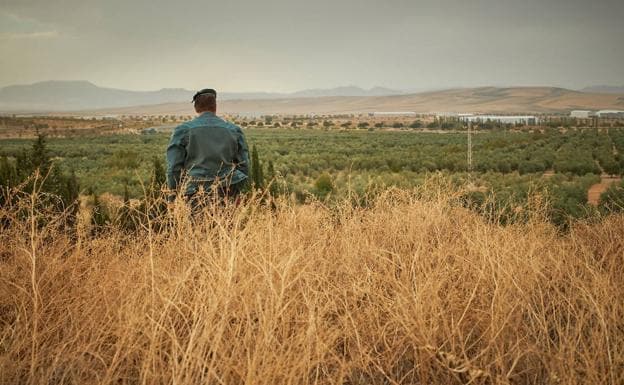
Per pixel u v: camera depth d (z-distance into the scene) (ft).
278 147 277.03
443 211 14.29
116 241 12.05
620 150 214.07
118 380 7.47
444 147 271.28
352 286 9.57
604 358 7.19
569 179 121.90
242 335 8.11
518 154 199.00
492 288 9.23
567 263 10.81
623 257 11.12
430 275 9.43
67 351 7.51
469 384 7.15
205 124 15.19
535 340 8.37
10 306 8.93
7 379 6.93
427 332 7.66
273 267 8.55
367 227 13.66
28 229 10.59
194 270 9.25
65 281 9.68
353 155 230.07
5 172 23.32
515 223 14.08
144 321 7.57
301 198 59.67
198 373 6.57
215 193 12.82
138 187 90.58
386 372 7.93
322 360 6.89
